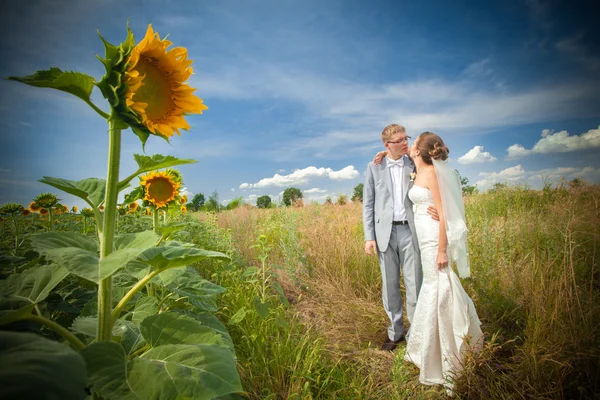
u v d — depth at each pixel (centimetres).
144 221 495
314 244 557
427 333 260
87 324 122
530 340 246
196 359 94
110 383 84
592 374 209
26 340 68
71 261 83
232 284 370
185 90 110
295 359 254
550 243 382
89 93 93
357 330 351
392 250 333
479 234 436
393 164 339
